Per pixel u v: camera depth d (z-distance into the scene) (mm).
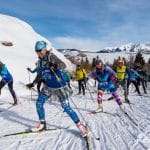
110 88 9695
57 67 6090
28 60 28672
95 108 11289
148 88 25969
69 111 6133
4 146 5734
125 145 5680
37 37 44625
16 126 7574
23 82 21422
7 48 31641
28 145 5797
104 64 9758
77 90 22531
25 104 12492
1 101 13555
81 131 6074
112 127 7422
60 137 6367
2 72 12062
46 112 10023
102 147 5555
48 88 6371
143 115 9469
